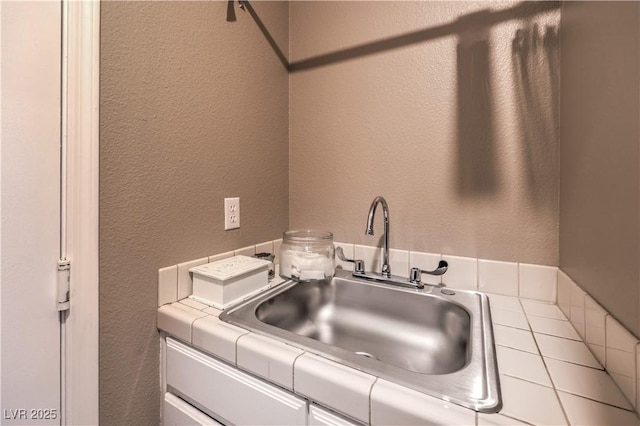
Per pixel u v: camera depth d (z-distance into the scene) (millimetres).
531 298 847
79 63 619
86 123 630
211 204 926
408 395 447
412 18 995
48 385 612
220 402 654
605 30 518
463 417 405
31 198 581
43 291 599
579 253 653
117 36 678
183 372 730
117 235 690
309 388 518
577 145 662
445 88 947
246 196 1060
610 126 499
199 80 877
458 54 925
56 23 595
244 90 1040
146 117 742
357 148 1110
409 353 867
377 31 1059
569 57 717
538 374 497
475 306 793
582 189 632
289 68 1257
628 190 438
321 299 1046
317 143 1202
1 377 564
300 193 1252
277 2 1187
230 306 778
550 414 406
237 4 1006
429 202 984
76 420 637
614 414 405
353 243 1133
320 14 1175
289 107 1264
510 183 867
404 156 1021
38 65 578
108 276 676
